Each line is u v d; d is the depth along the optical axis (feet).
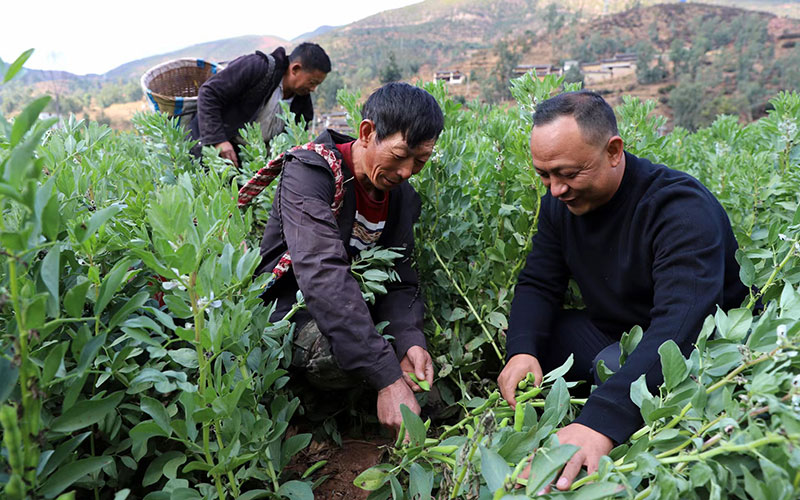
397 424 6.29
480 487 4.94
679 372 4.76
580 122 6.32
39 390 3.60
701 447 4.28
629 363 5.76
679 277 6.20
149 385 5.10
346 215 7.49
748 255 6.57
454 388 8.58
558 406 5.19
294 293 7.68
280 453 5.97
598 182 6.61
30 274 4.68
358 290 6.50
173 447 6.13
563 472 4.89
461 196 8.72
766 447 4.11
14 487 3.43
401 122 6.55
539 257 8.24
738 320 4.98
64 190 5.71
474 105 14.24
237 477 5.51
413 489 5.16
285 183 7.00
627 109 11.14
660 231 6.52
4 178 3.13
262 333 5.80
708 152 14.15
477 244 9.41
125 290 5.91
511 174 9.33
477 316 8.50
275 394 6.74
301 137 11.38
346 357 6.42
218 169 11.33
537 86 8.47
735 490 4.23
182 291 4.62
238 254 5.08
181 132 12.29
